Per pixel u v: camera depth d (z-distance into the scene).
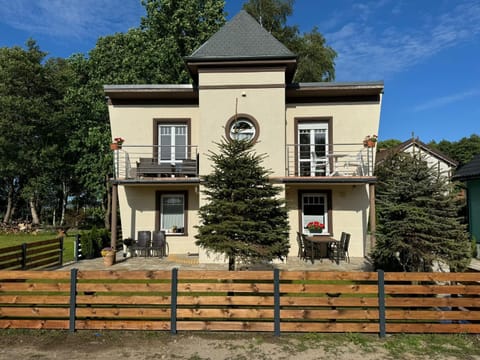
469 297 5.50
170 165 11.44
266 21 23.36
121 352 4.55
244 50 10.88
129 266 10.19
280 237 6.68
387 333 5.12
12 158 24.20
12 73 24.19
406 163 7.30
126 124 12.36
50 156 24.81
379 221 7.23
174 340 4.92
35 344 4.82
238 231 6.41
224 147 7.19
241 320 5.38
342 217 11.95
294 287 5.22
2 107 23.67
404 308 5.78
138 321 5.23
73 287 5.31
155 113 12.38
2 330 5.26
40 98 24.66
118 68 20.50
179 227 12.32
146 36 19.17
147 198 12.34
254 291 5.21
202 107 10.85
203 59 10.62
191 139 12.29
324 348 4.67
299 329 5.12
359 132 12.02
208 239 6.56
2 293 6.37
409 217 6.50
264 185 7.00
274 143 10.73
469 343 4.83
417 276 5.20
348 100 12.09
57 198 30.31
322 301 5.17
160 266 10.13
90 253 12.02
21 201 30.84
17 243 17.86
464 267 6.29
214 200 6.90
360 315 5.14
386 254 6.83
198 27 19.03
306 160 12.09
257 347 4.69
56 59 29.52
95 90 21.05
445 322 5.46
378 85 11.49
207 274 5.29
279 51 10.83
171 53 18.20
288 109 12.23
